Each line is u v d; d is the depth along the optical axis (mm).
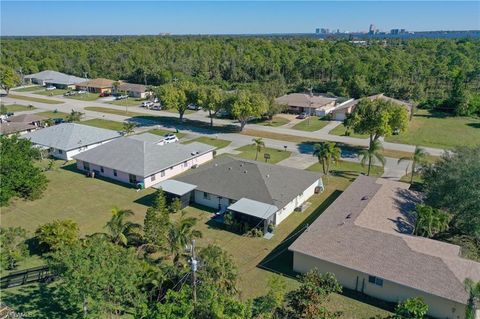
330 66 144375
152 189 53625
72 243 34719
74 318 27984
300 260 34156
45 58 176000
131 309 28266
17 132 76875
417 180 55312
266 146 73000
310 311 27656
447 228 39312
